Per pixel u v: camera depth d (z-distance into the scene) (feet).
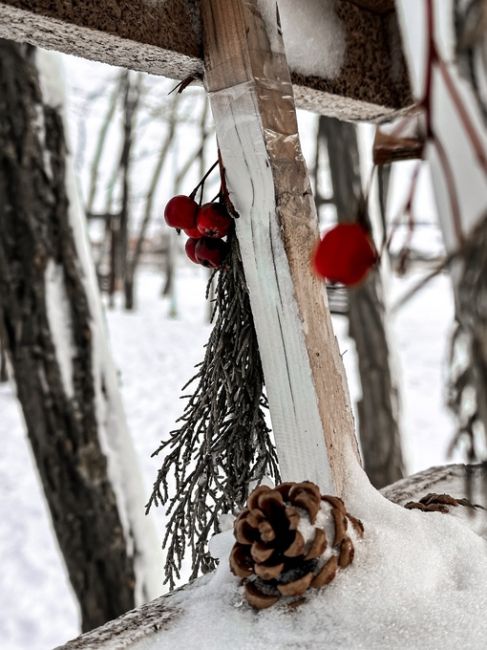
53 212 2.29
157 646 0.90
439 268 0.50
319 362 1.04
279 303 1.04
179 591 1.04
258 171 1.03
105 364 2.39
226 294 1.13
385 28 1.37
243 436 1.14
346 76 1.28
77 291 2.33
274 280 1.04
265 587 0.94
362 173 3.64
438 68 0.45
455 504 1.17
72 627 3.62
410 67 0.49
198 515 1.15
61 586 4.01
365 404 3.77
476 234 0.44
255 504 0.92
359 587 0.93
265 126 1.02
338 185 3.68
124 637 0.91
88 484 2.33
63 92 2.32
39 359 2.28
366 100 1.32
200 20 1.05
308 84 1.20
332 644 0.87
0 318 2.30
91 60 1.04
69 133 2.35
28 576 4.10
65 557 2.38
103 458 2.35
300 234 1.04
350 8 1.30
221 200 1.09
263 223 1.04
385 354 3.72
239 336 1.10
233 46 1.02
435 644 0.86
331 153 3.72
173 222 1.08
